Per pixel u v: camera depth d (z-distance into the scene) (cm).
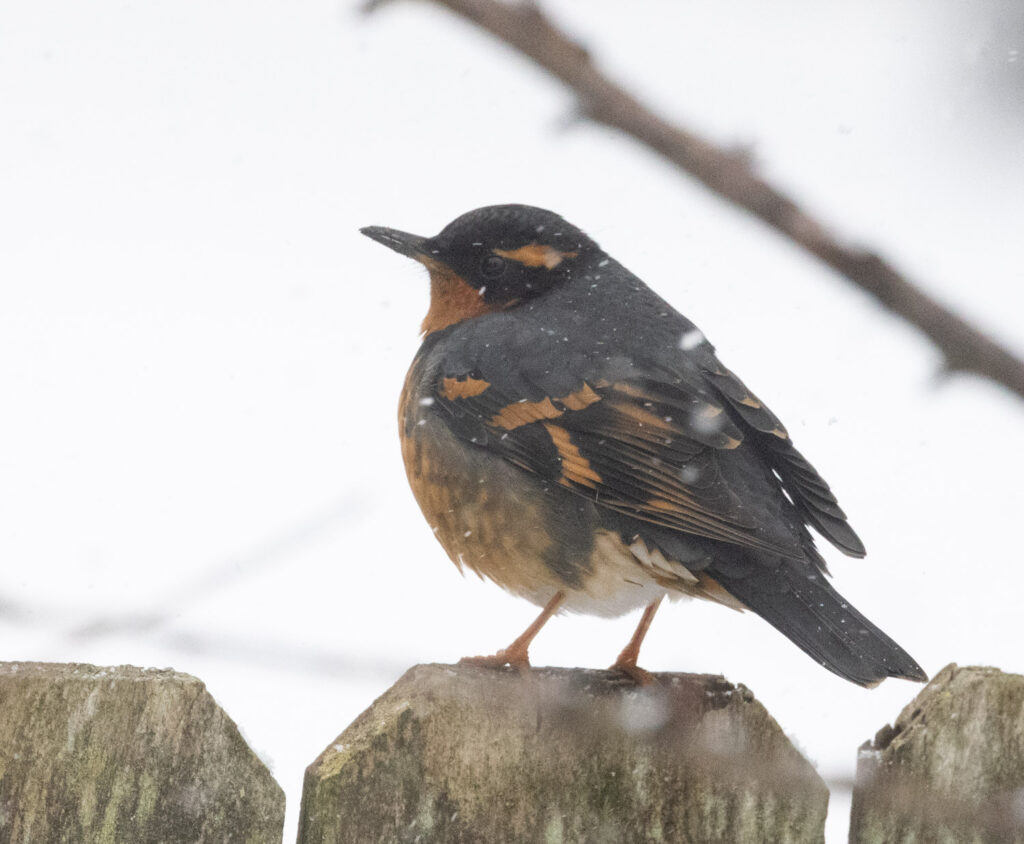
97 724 547
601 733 639
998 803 686
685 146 367
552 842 628
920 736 681
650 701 661
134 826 549
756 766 636
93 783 545
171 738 555
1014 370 373
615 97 360
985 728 689
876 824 679
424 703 606
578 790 634
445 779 608
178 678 559
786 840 668
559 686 647
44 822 539
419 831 601
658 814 648
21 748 539
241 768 565
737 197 362
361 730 600
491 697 619
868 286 368
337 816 585
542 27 365
